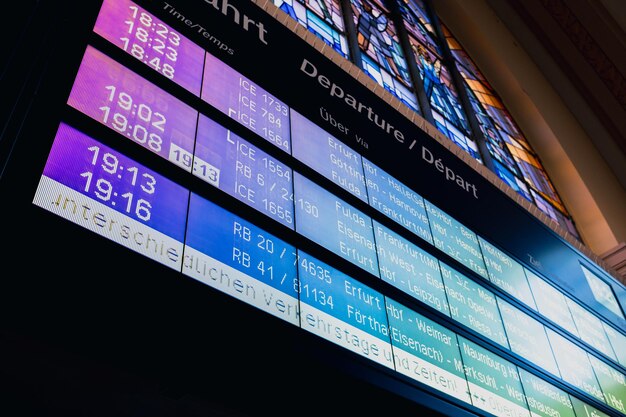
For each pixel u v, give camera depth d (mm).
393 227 5129
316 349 3723
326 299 4078
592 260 7789
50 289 2881
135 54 4160
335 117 5441
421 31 10062
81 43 3811
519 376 5211
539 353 5656
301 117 5117
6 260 2801
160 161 3756
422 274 5043
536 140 11047
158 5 4605
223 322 3367
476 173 6633
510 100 11359
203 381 3244
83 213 3174
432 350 4562
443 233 5656
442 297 5055
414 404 4059
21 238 2879
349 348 3945
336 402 3678
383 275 4664
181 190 3750
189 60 4531
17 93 3301
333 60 6066
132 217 3373
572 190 10516
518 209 6898
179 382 3180
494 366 5035
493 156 9195
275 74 5164
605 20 11547
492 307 5531
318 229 4438
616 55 11602
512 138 10469
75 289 2943
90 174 3350
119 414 3207
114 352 3025
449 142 6855
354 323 4125
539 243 6879
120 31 4184
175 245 3467
